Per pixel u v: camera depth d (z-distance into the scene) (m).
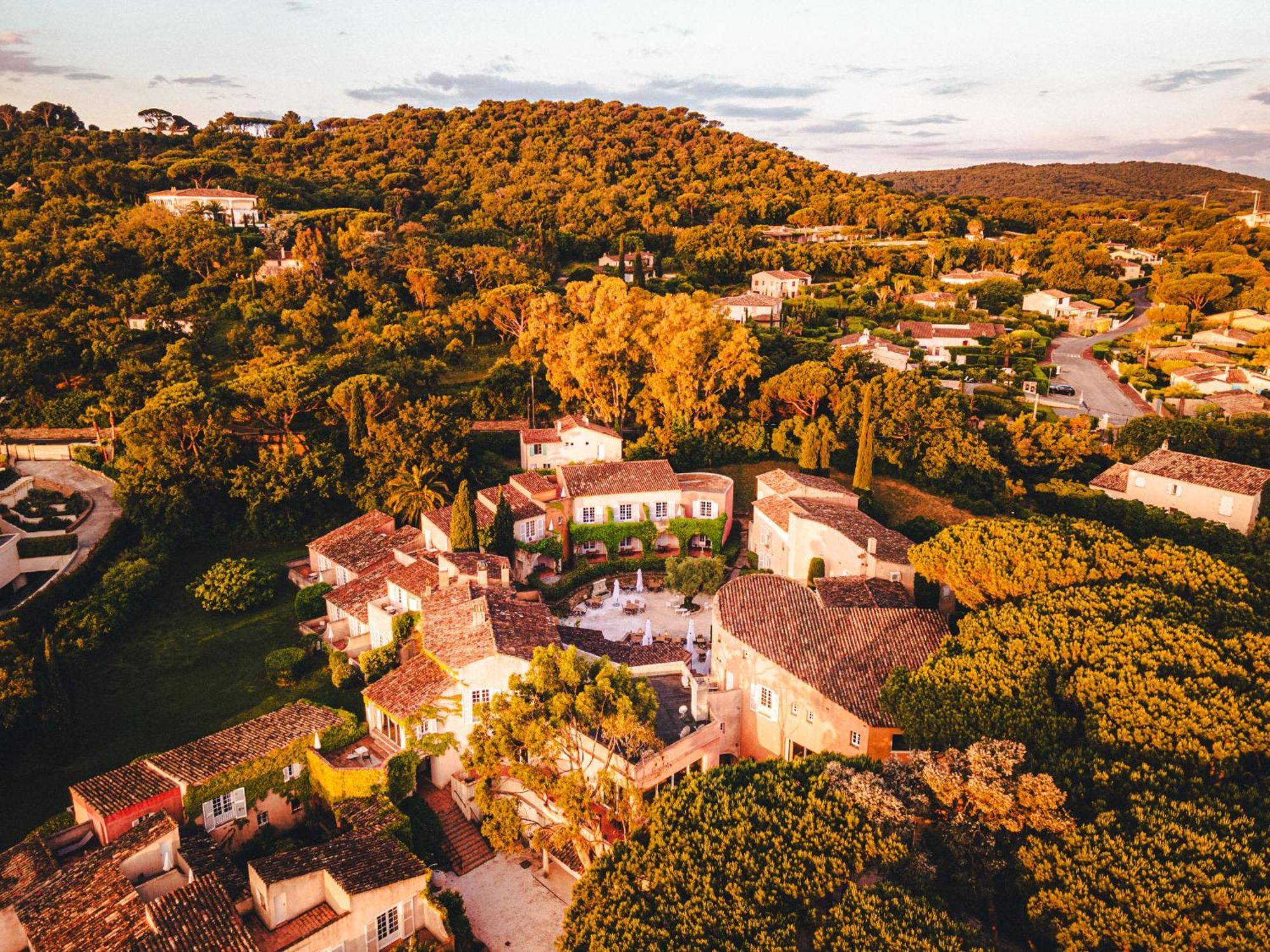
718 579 67.50
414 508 76.00
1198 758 31.05
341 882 33.72
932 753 33.09
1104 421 101.25
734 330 95.56
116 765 48.41
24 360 96.00
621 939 27.14
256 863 34.56
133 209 143.50
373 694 45.97
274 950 31.64
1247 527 67.38
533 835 40.88
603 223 181.25
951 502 79.25
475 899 40.16
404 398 87.12
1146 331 130.12
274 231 145.75
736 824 31.00
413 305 128.12
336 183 196.88
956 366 118.50
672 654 52.31
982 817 30.34
